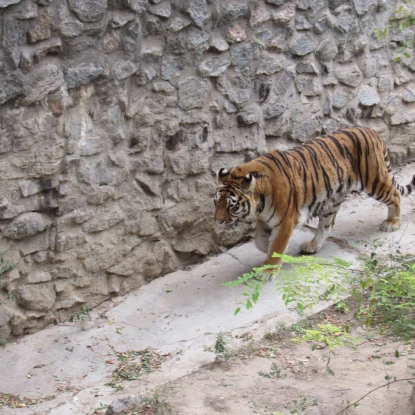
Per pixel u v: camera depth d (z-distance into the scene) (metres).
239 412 5.02
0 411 5.23
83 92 6.15
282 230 6.79
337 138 7.25
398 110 9.02
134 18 6.29
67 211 6.25
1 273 5.90
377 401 5.04
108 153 6.43
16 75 5.67
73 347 6.09
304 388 5.29
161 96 6.70
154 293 6.87
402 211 8.20
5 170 5.82
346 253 7.32
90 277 6.55
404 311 4.36
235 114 7.32
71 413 5.20
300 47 7.70
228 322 6.31
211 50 6.96
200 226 7.29
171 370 5.68
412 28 8.86
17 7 5.56
